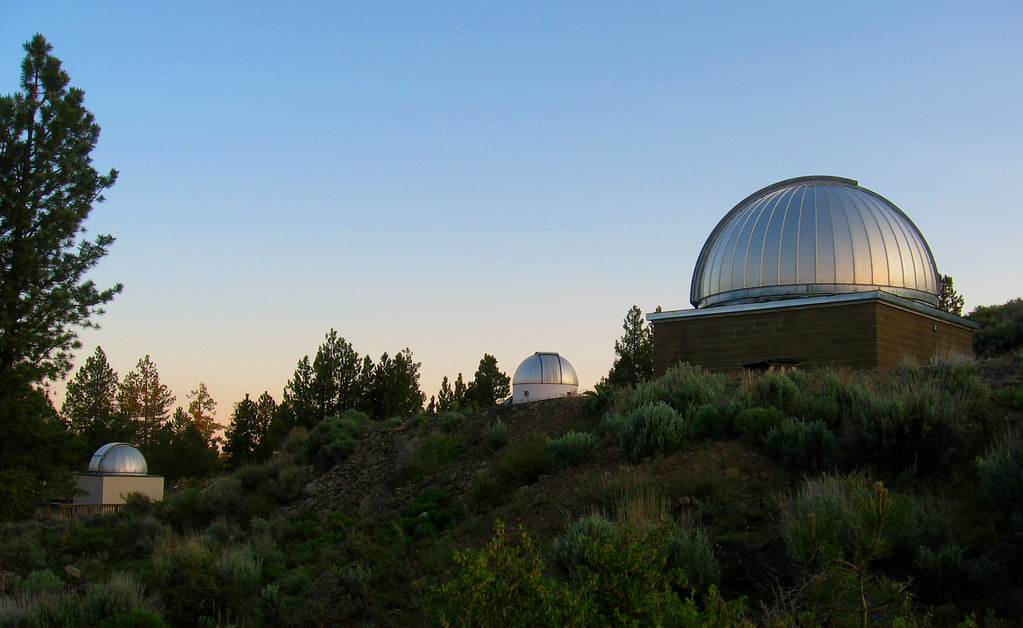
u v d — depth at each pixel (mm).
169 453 56844
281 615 12273
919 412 12406
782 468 13102
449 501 17000
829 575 7648
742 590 9766
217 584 13531
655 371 23484
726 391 18016
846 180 25281
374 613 11812
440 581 12336
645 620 5719
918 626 8062
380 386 42500
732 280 23516
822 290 22125
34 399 26250
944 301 41719
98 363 66625
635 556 5973
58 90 28656
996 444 12164
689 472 13375
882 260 22344
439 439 20719
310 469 23406
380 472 20891
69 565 18047
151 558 17422
